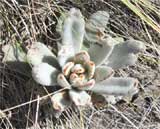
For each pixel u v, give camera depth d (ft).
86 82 1.07
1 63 1.22
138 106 1.32
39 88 1.18
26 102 1.16
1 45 1.25
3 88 1.22
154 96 1.33
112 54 1.15
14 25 1.27
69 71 1.09
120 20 1.38
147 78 1.35
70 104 1.12
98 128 1.26
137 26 1.39
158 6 1.42
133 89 1.09
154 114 1.32
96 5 1.38
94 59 1.12
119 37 1.32
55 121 1.23
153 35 1.40
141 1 1.37
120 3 1.39
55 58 1.13
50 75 1.08
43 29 1.29
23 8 1.29
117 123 1.29
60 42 1.20
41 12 1.30
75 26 1.13
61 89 1.08
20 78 1.23
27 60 1.14
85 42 1.22
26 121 1.20
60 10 1.31
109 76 1.08
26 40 1.25
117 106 1.30
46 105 1.21
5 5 1.28
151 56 1.36
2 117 1.19
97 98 1.15
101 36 1.20
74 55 1.11
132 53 1.13
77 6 1.36
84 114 1.26
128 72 1.34
